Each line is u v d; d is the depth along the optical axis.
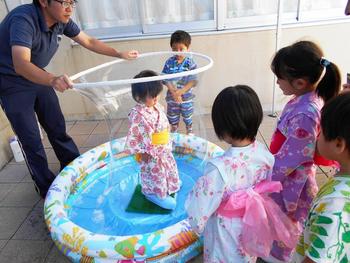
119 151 2.09
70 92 3.26
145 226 1.83
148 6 2.96
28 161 2.12
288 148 1.27
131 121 1.71
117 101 1.70
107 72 1.99
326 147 0.83
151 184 1.89
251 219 1.10
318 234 0.79
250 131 1.05
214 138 2.83
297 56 1.17
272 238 1.18
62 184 2.00
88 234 1.53
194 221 1.12
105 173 2.34
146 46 3.04
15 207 2.18
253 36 2.97
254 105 1.03
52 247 1.83
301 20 2.92
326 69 1.16
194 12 2.97
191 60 2.09
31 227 1.99
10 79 1.90
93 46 2.20
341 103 0.78
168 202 1.90
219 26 2.96
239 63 3.09
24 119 2.00
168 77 1.48
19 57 1.65
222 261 1.20
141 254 1.44
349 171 0.82
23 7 1.80
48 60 2.04
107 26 3.04
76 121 3.39
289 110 1.29
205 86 3.19
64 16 1.77
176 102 1.95
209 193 1.08
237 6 2.93
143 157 1.84
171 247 1.46
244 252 1.19
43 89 2.08
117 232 1.82
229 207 1.12
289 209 1.40
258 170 1.13
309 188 1.40
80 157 2.28
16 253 1.80
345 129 0.76
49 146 2.94
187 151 2.42
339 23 2.89
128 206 1.98
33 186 2.40
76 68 3.14
